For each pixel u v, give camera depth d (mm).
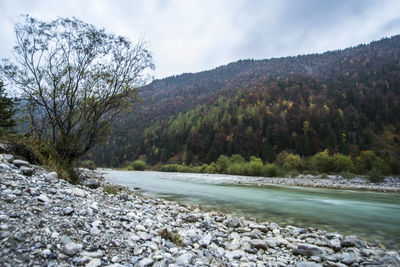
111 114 12188
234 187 18219
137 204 7234
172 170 70688
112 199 6812
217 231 5645
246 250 4359
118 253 3062
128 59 12195
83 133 11398
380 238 6059
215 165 55531
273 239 5246
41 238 2809
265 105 129000
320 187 22516
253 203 10930
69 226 3371
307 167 50656
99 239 3297
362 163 48688
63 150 10391
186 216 6516
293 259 4191
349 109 121562
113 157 119062
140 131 148750
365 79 167375
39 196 4141
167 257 3258
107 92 11789
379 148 90438
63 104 10891
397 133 103688
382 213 9461
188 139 109000
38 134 10766
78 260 2572
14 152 7703
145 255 3188
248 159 82562
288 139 94062
